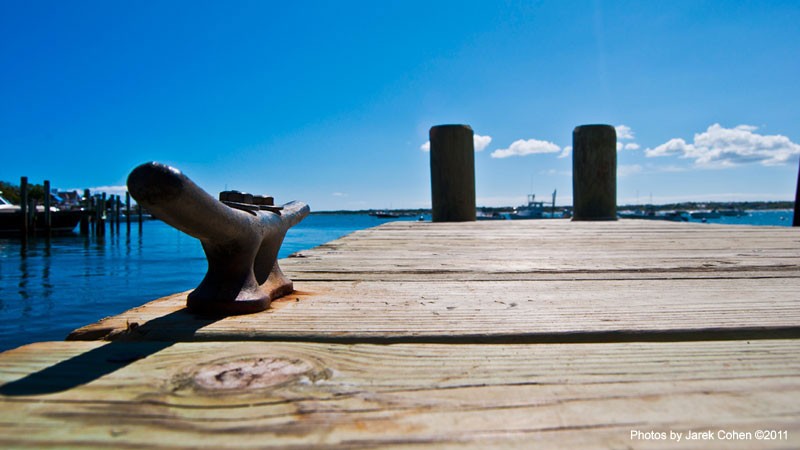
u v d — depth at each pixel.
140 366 0.99
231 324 1.32
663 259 2.91
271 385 0.91
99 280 13.37
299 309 1.52
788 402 0.85
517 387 0.92
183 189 1.07
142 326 1.29
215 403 0.83
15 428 0.75
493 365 1.03
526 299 1.72
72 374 0.94
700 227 5.77
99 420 0.77
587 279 2.19
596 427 0.77
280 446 0.70
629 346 1.16
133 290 11.68
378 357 1.07
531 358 1.08
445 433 0.75
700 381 0.95
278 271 1.77
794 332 1.33
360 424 0.77
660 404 0.85
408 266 2.62
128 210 33.28
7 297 10.73
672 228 5.64
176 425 0.76
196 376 0.94
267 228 1.57
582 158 7.79
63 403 0.82
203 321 1.34
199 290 1.45
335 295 1.78
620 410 0.82
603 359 1.07
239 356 1.05
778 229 5.41
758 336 1.32
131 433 0.73
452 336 1.25
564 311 1.51
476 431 0.75
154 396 0.85
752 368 1.02
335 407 0.82
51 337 7.43
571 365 1.03
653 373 0.99
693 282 2.10
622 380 0.95
